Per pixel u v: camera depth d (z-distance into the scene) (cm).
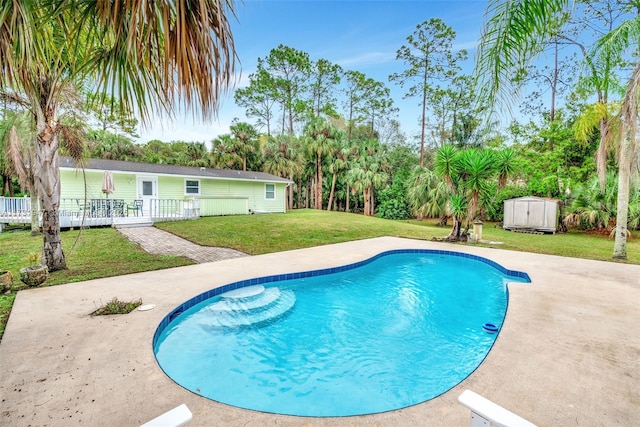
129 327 353
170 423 130
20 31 196
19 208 1138
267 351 383
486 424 140
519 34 237
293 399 291
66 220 1060
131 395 233
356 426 204
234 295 523
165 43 162
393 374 337
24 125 879
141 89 239
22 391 235
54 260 592
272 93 2973
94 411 215
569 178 1542
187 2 162
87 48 262
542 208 1351
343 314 511
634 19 526
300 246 943
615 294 492
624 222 790
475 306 551
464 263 842
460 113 2083
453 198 1080
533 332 350
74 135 661
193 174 1536
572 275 615
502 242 1065
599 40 539
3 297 449
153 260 704
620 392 240
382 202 2356
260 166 2559
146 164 1553
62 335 331
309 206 2845
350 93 3150
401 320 489
